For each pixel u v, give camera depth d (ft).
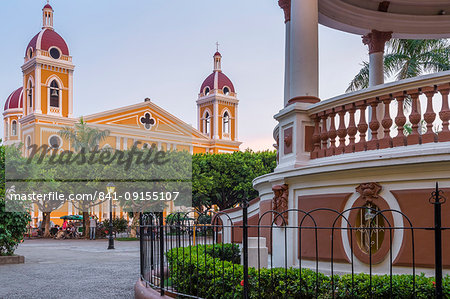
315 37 25.89
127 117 200.54
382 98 20.58
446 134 18.40
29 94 196.54
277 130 29.35
